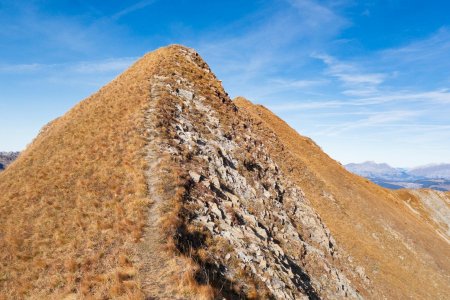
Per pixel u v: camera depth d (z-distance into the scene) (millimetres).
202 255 16109
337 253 38688
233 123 42188
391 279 43500
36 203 22688
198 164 27297
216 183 26188
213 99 44000
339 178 71938
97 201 21062
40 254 17641
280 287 19062
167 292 12758
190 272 13719
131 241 16500
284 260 24766
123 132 29672
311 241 35438
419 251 61188
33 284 15656
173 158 25297
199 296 12664
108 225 18359
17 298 15039
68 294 14133
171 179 22328
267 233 27172
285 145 65562
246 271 17656
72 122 37781
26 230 19938
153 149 26469
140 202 19797
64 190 23406
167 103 35344
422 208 125312
